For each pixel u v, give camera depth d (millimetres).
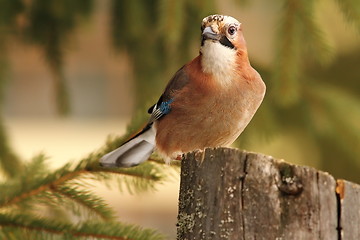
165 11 8453
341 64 12805
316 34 8422
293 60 8508
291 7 8453
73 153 19672
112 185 6734
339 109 9625
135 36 9711
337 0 8656
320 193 5043
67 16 9859
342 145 9766
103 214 6625
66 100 10297
